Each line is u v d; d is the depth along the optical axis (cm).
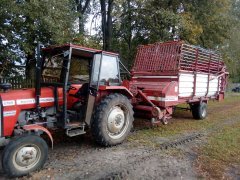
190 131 768
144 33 1598
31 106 516
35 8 930
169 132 747
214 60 1009
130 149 589
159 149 592
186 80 839
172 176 455
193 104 958
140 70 903
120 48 1697
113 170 468
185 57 826
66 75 532
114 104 602
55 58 558
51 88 554
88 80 596
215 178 452
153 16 1487
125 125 634
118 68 648
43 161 465
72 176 442
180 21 1411
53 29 984
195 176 457
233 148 608
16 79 1145
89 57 592
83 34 1262
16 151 432
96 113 582
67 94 566
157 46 874
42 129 483
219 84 1079
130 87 766
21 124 501
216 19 1805
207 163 514
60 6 1012
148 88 802
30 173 446
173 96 779
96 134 583
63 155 541
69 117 578
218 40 1892
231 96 2155
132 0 1530
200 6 1672
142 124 841
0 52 1002
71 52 540
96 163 500
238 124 880
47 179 431
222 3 1777
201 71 930
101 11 1692
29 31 1002
